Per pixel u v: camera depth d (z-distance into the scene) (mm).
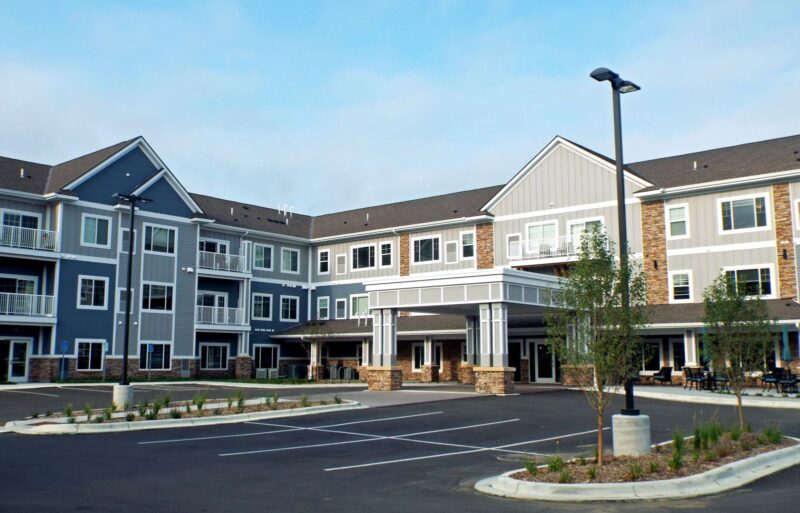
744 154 36406
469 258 43688
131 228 24000
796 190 32531
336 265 51281
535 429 18328
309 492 10578
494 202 42656
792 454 13523
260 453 14539
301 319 51844
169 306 42344
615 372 11922
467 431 17984
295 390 33750
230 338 47125
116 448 15234
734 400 24297
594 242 12344
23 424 19047
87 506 9500
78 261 38531
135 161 41750
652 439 15859
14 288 37219
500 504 9750
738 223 34062
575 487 10180
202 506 9555
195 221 44156
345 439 16641
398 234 47688
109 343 39406
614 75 13555
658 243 36156
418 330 42719
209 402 24391
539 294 31812
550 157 40500
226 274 45781
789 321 29812
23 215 37781
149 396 28531
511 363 40625
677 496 10117
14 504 9562
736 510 9125
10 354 36969
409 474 12141
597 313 11906
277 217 53781
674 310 34312
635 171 38812
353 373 47938
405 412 22281
